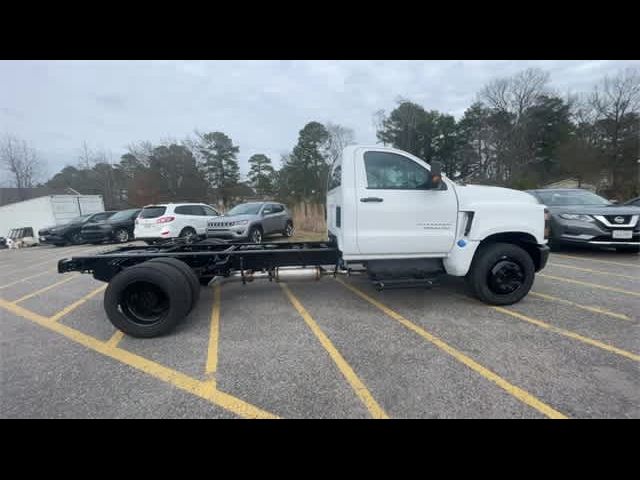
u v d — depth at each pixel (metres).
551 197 7.69
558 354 2.77
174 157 33.22
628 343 2.96
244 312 4.05
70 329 3.68
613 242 6.29
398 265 3.93
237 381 2.50
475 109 37.25
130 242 13.63
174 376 2.59
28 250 13.66
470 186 4.12
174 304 3.31
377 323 3.56
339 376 2.52
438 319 3.63
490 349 2.89
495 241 4.03
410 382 2.42
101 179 42.28
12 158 39.41
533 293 4.47
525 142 35.34
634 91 32.41
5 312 4.34
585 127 35.12
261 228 9.87
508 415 2.05
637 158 29.53
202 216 10.40
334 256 4.17
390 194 3.67
